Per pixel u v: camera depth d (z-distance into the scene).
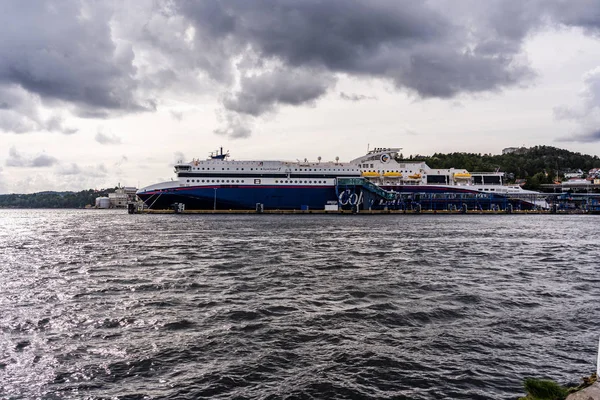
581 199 150.12
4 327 16.73
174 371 12.55
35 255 39.47
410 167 143.75
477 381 11.94
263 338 15.31
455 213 138.62
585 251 43.84
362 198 128.38
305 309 19.27
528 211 144.12
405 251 41.81
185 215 118.56
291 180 123.12
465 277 27.72
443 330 16.31
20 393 11.24
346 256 37.66
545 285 25.31
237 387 11.52
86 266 32.19
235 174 121.94
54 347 14.54
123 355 13.79
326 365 12.95
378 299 21.22
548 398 8.86
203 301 20.77
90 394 11.18
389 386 11.61
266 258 36.12
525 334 15.92
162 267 31.42
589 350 14.32
